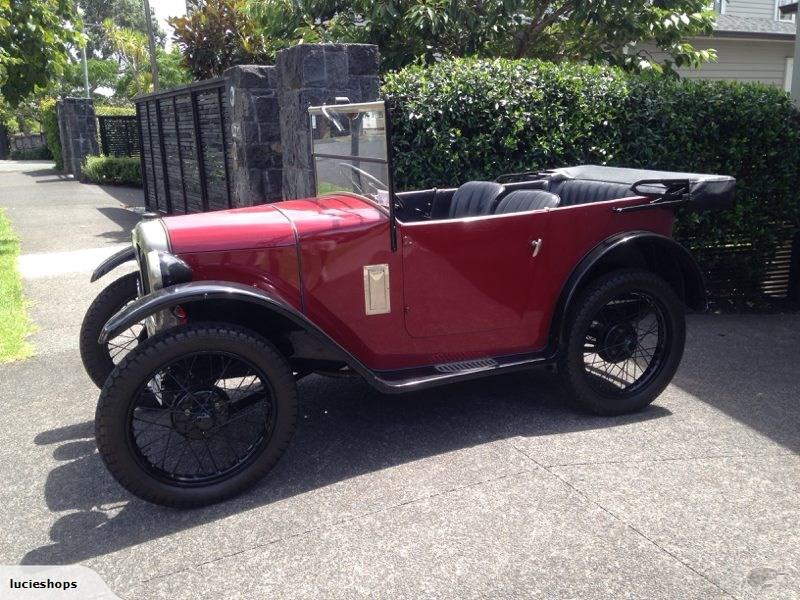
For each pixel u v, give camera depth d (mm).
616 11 8812
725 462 3469
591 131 6152
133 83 42094
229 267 3375
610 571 2652
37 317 6250
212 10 11430
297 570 2723
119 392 2939
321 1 9258
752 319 6113
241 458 3273
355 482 3357
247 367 3346
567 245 3887
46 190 18078
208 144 9336
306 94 6020
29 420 4191
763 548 2773
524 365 3848
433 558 2760
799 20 6875
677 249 4000
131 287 4090
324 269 3502
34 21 11039
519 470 3414
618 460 3498
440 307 3721
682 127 6195
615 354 4078
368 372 3475
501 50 9664
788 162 6383
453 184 5910
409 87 5836
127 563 2805
